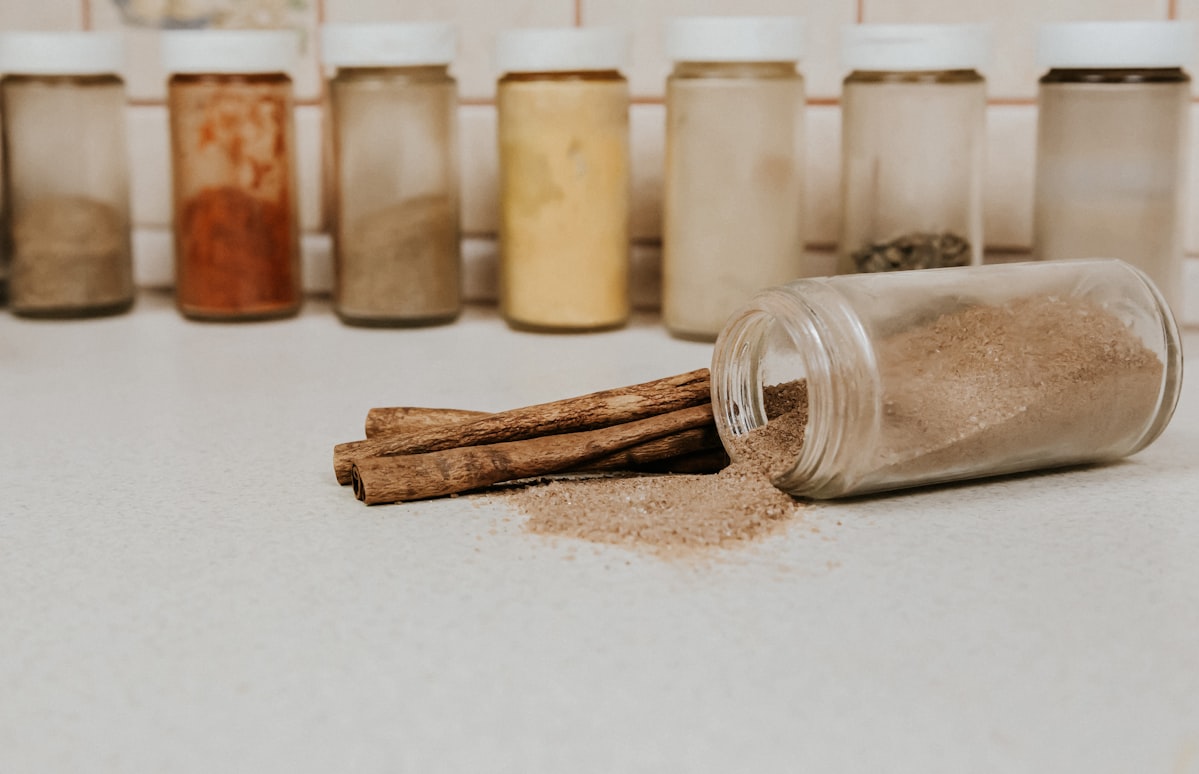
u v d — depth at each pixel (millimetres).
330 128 750
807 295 488
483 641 394
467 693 358
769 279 663
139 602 428
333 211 714
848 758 322
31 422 571
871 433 478
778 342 511
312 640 396
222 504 496
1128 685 362
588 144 678
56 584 445
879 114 657
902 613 414
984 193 705
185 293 727
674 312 679
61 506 495
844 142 671
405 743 330
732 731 335
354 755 325
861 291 493
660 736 333
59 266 723
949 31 638
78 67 708
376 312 705
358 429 561
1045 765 319
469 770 317
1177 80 638
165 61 711
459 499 500
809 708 348
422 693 359
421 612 418
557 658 381
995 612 415
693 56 651
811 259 741
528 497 496
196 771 318
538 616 414
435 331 707
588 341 683
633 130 744
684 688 360
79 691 362
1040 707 348
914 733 334
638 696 356
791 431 508
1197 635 396
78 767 320
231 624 409
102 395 603
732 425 513
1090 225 644
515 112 681
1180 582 442
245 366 643
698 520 473
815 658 380
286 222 728
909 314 490
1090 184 642
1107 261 525
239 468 525
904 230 661
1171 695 355
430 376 623
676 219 673
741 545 465
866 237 666
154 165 791
